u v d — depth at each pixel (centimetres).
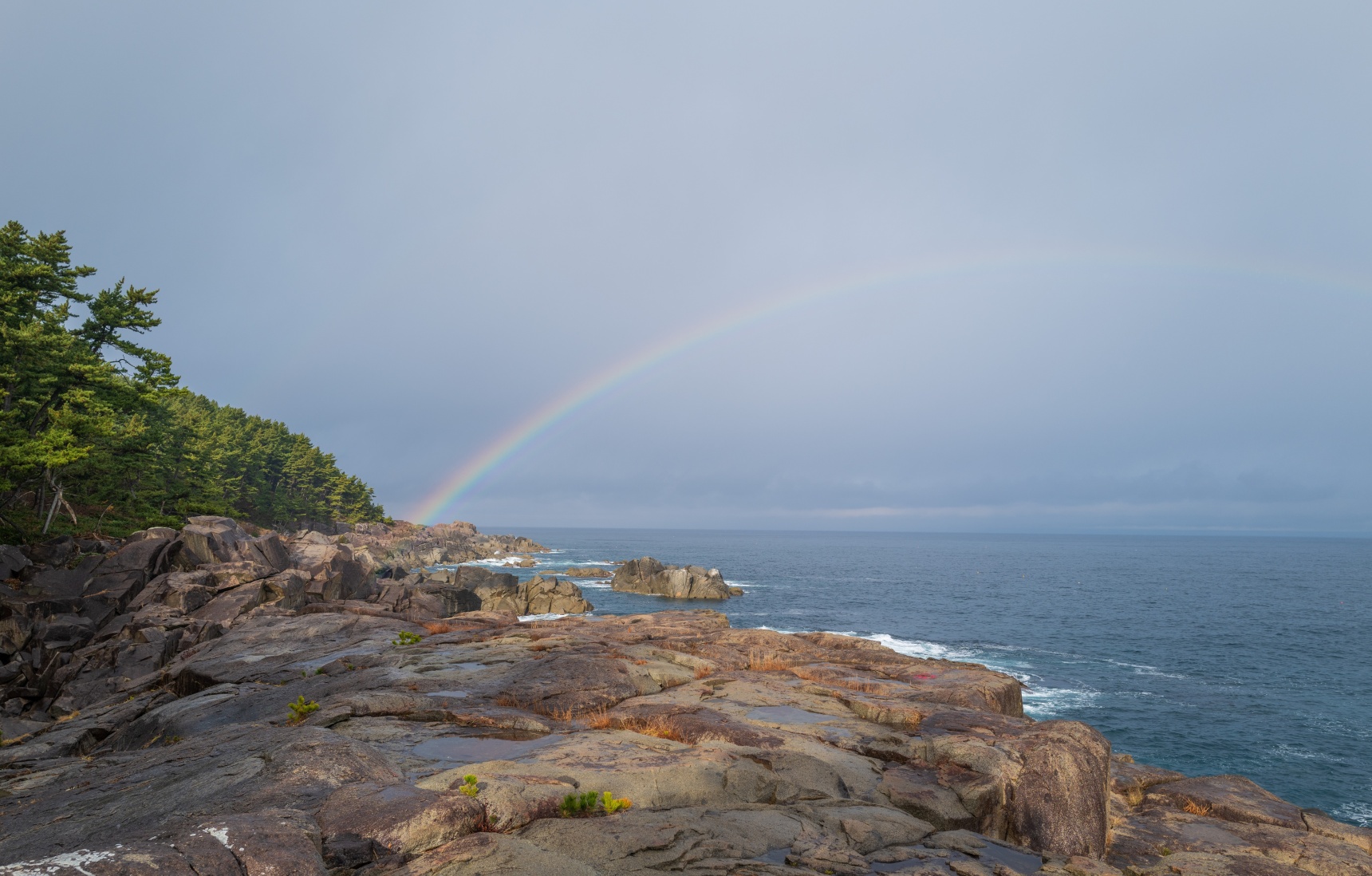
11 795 1191
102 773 1266
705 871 819
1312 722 4262
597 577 13650
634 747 1264
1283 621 8706
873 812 1097
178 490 7250
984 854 1012
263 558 5622
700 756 1216
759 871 830
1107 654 6306
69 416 4572
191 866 598
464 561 16750
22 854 774
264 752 1054
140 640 3916
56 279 4972
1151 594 12162
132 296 5388
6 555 4181
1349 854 1212
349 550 6612
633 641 2653
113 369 5166
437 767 1122
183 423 7612
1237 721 4241
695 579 10331
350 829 773
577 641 2534
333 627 3225
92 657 3678
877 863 927
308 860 654
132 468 6128
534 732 1412
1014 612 9275
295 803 835
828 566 18988
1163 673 5569
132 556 4769
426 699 1614
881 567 19000
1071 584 14112
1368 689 5166
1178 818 1415
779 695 1822
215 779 940
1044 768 1266
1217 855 1166
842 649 2697
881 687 1964
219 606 4584
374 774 970
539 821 901
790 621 8181
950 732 1497
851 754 1359
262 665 2473
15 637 3700
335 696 1761
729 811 1030
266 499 11694
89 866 570
